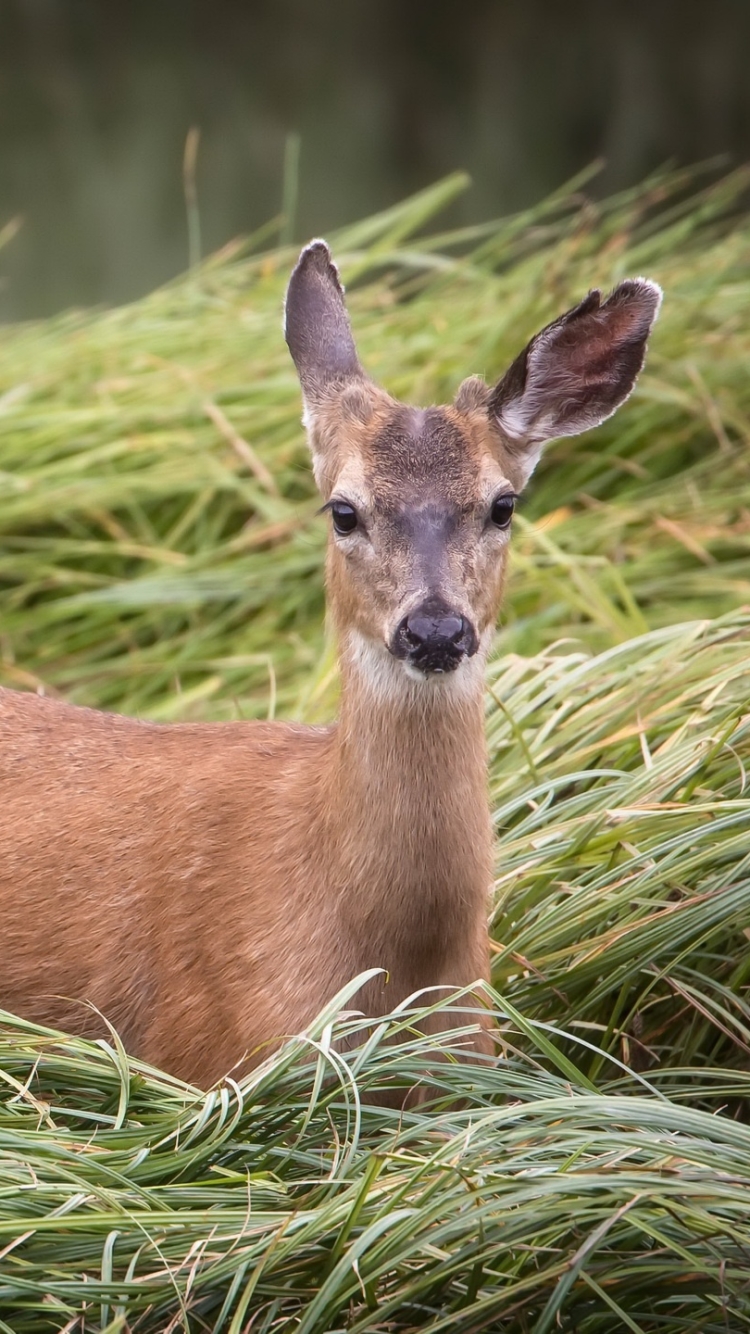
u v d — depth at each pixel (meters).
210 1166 7.15
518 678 11.09
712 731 9.76
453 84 35.81
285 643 13.75
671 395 14.82
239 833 8.57
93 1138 7.16
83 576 14.28
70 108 33.94
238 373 15.45
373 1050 7.41
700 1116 7.05
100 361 15.72
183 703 13.09
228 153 31.11
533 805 9.86
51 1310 6.45
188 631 14.28
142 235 26.47
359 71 36.91
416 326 16.11
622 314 8.96
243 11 41.31
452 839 8.12
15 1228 6.45
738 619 10.85
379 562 8.12
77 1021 8.84
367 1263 6.57
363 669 8.16
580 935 9.17
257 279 17.94
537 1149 6.90
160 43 39.03
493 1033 8.38
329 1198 6.87
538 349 8.73
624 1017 9.24
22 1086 7.50
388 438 8.38
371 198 28.30
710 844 9.23
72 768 9.25
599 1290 6.51
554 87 35.19
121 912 8.76
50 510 14.55
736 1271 6.62
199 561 14.24
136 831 8.87
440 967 8.30
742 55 35.84
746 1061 8.98
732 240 17.22
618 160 30.42
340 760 8.21
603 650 12.59
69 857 8.93
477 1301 6.64
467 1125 7.22
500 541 8.47
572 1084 7.88
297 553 14.23
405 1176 6.95
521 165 30.53
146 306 16.72
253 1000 8.21
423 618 7.79
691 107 33.22
